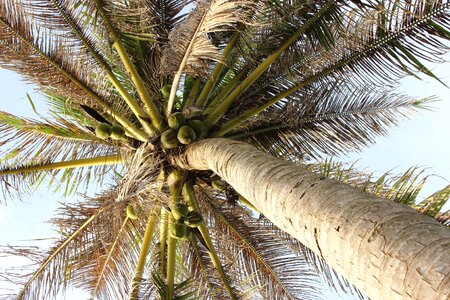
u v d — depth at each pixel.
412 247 2.61
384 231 2.82
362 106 7.23
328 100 7.13
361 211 3.07
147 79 7.23
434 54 5.69
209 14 5.26
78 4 6.33
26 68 6.61
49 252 7.05
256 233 7.63
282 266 7.50
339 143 7.36
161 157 6.49
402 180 5.06
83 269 7.32
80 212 7.02
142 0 6.70
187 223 6.46
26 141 7.23
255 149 4.99
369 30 6.03
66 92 6.86
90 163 7.23
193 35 5.51
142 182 5.70
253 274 7.18
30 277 6.96
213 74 6.98
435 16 5.50
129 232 7.29
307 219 3.46
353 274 2.94
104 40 6.84
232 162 4.89
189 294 6.18
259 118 7.04
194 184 6.95
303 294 7.41
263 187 4.14
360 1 5.62
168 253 6.55
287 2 6.24
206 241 7.07
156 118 6.62
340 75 6.77
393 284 2.60
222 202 7.73
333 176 6.68
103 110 7.13
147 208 5.60
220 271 7.10
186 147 6.35
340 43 6.56
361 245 2.89
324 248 3.25
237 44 6.86
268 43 6.68
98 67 6.84
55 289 7.10
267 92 7.25
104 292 7.45
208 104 7.30
